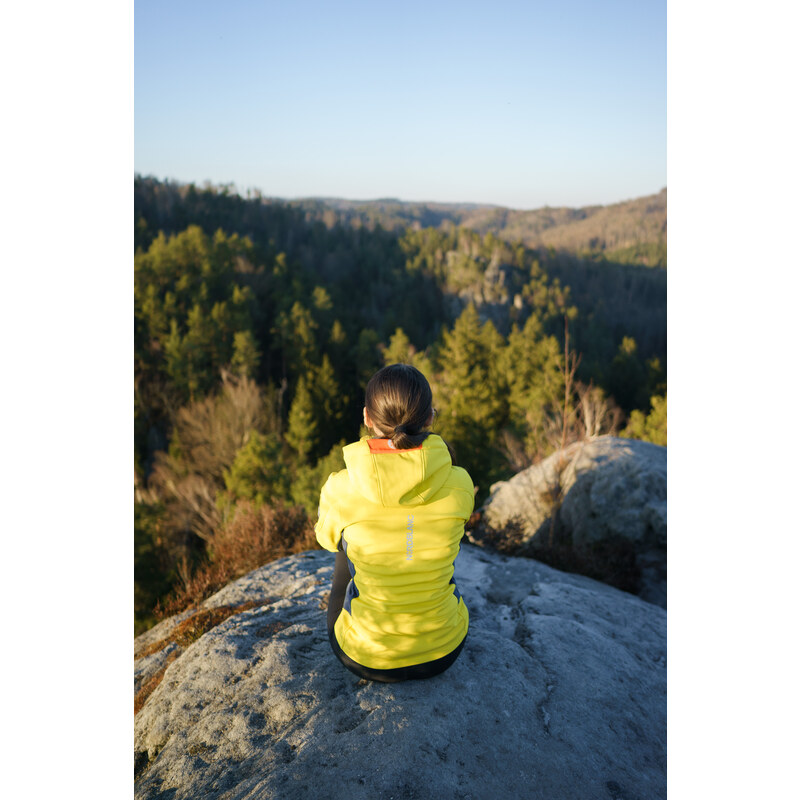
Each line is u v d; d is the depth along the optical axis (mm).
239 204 123500
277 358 64812
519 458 8805
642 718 2129
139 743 2031
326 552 4039
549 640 2568
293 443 35469
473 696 2023
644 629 3049
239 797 1655
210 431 26828
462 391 37812
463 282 113812
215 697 2150
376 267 113312
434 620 1906
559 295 105250
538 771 1772
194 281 65250
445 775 1695
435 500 1796
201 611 3184
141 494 18938
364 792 1626
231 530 5793
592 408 6656
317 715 1948
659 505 5301
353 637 1934
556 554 5004
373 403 1804
